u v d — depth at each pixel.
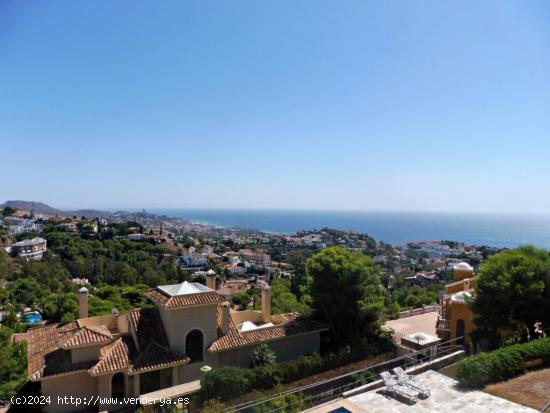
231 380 16.27
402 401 12.53
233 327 22.06
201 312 20.27
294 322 23.75
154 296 21.55
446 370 15.58
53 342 20.12
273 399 14.03
